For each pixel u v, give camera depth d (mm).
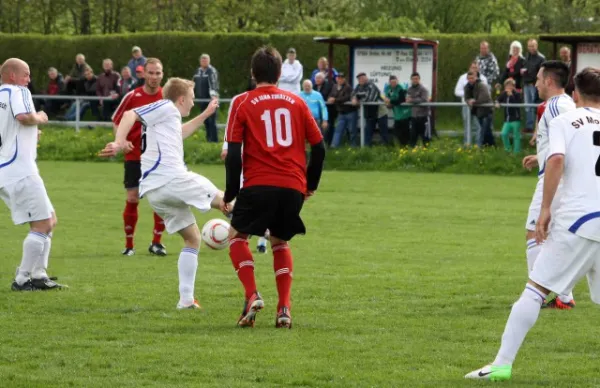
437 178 60125
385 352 18359
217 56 88500
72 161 70125
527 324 16375
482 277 27812
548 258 16453
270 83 20328
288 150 20031
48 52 92688
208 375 16562
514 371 17062
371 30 105812
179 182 22906
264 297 24562
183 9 114438
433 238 36719
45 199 25172
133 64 74938
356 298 24312
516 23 116562
